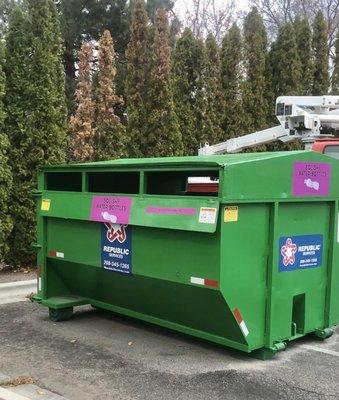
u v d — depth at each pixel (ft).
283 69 44.88
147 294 16.88
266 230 15.14
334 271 17.30
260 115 43.37
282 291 15.69
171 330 18.63
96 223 17.72
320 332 17.13
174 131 36.40
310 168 16.20
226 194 13.79
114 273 17.29
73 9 65.21
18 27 27.76
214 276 14.11
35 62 27.94
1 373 14.66
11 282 24.25
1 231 26.25
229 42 42.22
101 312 21.11
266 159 14.76
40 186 20.15
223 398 12.92
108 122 34.91
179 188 19.39
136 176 19.93
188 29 38.93
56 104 29.12
